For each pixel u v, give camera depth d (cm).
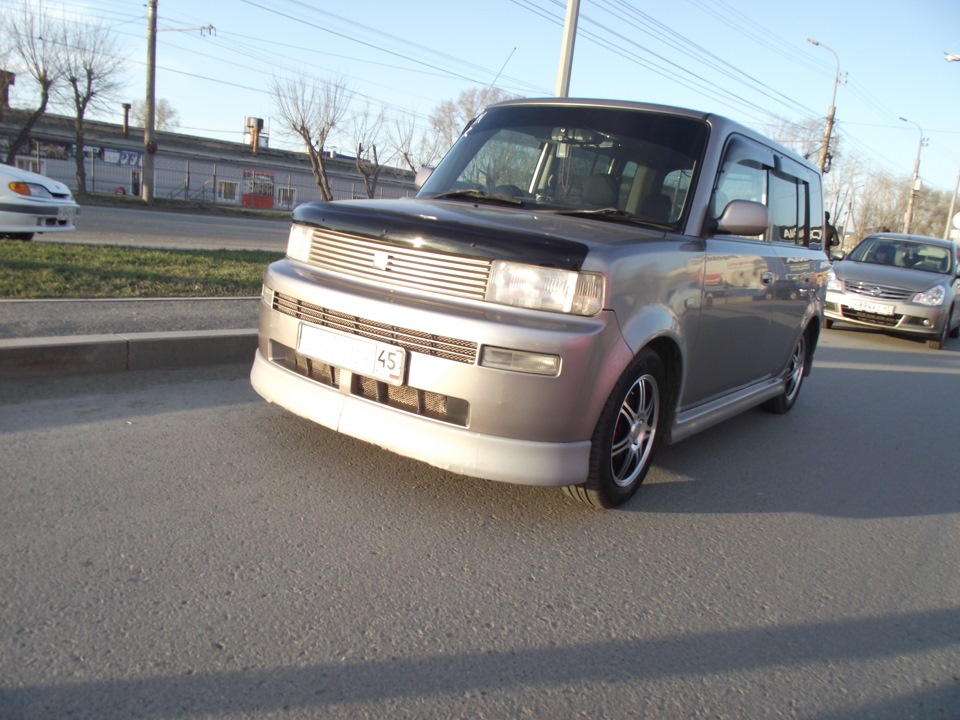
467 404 321
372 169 4366
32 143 4100
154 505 328
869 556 372
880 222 6850
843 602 321
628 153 425
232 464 379
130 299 665
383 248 344
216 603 262
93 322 564
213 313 649
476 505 367
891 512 438
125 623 245
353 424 345
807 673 265
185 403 464
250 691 220
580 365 317
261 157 5006
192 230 1791
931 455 566
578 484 347
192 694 216
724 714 237
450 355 319
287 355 382
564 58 1290
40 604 250
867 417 669
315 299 354
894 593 334
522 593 294
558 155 436
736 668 262
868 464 527
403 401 338
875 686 262
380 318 332
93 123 4403
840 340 1158
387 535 326
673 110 442
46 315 568
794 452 535
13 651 225
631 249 342
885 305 1171
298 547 307
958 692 263
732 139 442
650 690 244
